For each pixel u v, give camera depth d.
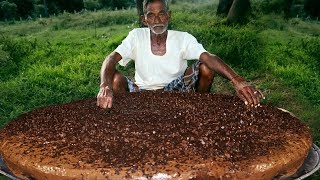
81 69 6.92
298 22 12.23
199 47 3.11
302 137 2.22
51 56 8.03
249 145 2.07
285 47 8.29
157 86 3.31
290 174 2.09
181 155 1.95
